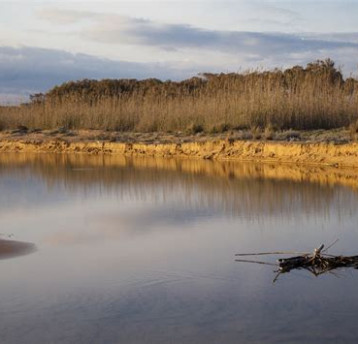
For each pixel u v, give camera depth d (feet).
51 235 44.21
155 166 89.92
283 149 90.48
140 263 36.70
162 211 53.42
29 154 117.80
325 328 26.61
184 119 120.67
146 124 126.41
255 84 111.65
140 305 29.58
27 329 26.84
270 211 52.70
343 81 128.06
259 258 37.73
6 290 31.68
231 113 110.93
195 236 43.78
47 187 69.10
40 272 34.81
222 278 33.68
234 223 48.26
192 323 27.35
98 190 66.39
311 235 43.91
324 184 67.36
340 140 88.38
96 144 118.32
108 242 42.06
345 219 48.88
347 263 35.81
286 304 29.55
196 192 63.82
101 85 193.67
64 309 29.07
